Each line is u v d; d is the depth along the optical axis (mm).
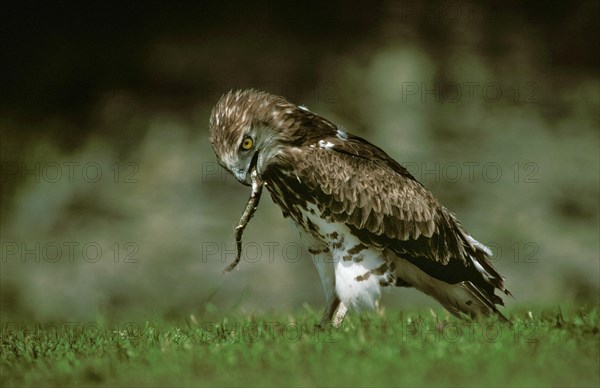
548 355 6242
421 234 8594
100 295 17484
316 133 8578
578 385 5680
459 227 9031
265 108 8234
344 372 5953
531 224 19359
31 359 7027
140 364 6508
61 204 19891
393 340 6750
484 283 8898
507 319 8148
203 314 10531
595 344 6512
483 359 6176
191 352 6711
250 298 17312
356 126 22219
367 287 8438
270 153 8305
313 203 8422
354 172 8477
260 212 19078
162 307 16812
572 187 20250
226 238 18656
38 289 17703
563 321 7273
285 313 9805
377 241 8469
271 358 6363
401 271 8758
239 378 5992
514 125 22344
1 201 20188
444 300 8805
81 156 21391
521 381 5715
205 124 22422
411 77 23109
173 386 5965
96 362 6613
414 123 22031
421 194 8750
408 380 5754
